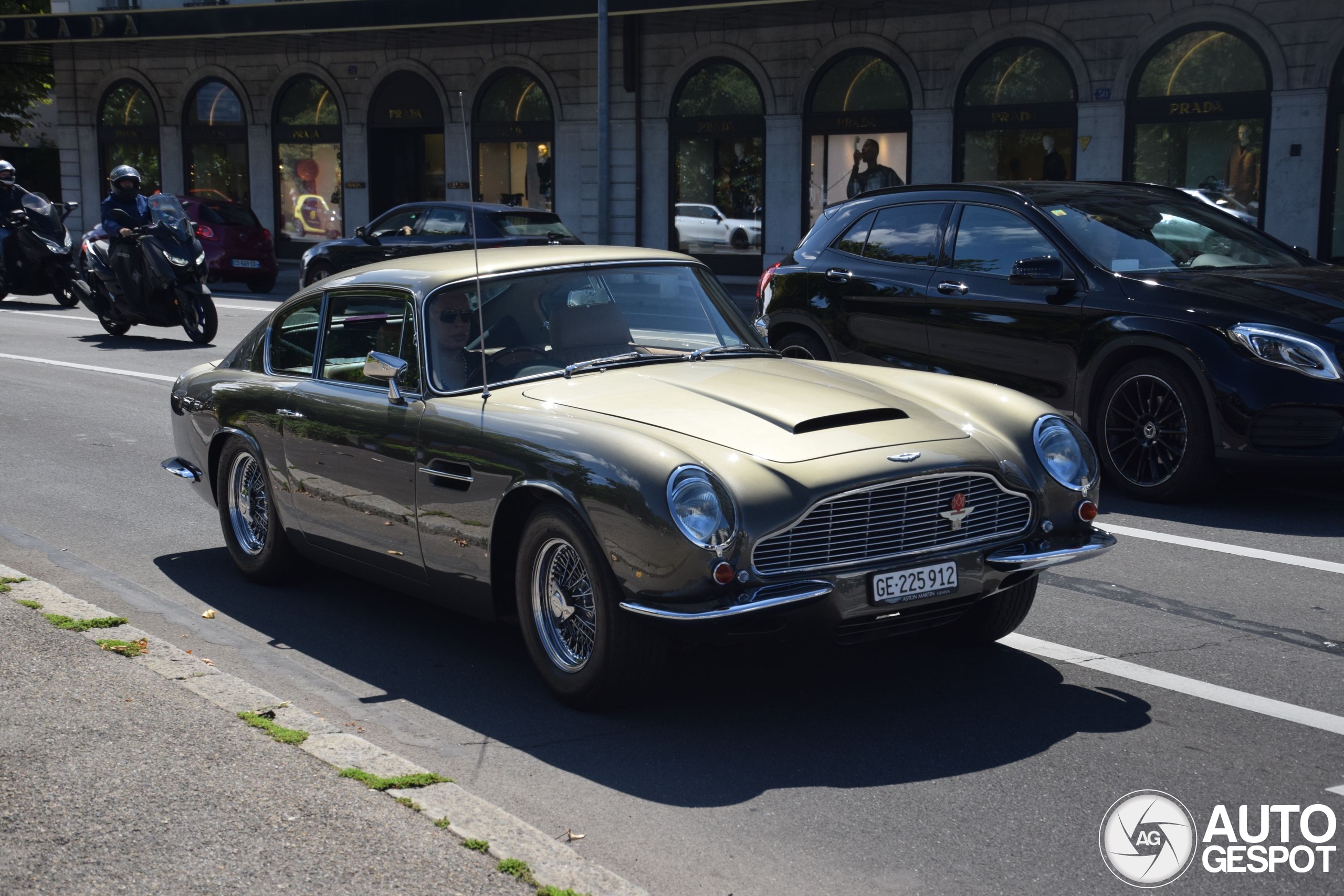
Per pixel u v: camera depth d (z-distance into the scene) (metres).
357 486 5.23
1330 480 8.07
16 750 3.87
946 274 8.44
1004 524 4.52
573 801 3.78
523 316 5.08
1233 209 21.56
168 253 15.70
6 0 39.41
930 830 3.58
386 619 5.61
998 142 23.64
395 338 5.20
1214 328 7.12
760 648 5.11
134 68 33.66
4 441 9.83
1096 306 7.61
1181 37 21.61
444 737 4.28
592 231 28.27
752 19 25.53
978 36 23.39
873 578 4.17
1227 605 5.61
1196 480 7.27
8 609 5.25
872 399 4.70
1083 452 4.73
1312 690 4.62
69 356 14.83
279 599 5.93
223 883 3.11
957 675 4.79
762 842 3.52
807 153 25.55
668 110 26.73
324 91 31.39
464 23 25.14
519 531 4.64
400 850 3.28
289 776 3.71
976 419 4.73
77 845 3.30
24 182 40.72
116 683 4.45
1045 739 4.20
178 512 7.62
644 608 4.05
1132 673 4.80
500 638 5.35
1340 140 20.56
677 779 3.93
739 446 4.20
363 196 31.17
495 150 29.30
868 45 24.45
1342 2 20.11
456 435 4.72
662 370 4.97
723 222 26.62
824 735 4.24
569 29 27.62
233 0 31.09
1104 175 22.58
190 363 14.29
